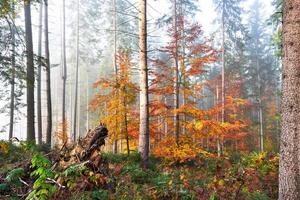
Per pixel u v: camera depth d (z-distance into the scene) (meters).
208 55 17.20
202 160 14.30
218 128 17.28
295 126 5.30
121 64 16.67
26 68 14.24
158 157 14.98
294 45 5.37
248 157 11.49
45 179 5.46
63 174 5.94
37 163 5.18
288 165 5.35
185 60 17.38
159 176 9.08
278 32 14.61
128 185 7.61
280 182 5.50
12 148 10.63
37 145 12.04
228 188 7.21
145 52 12.49
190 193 7.01
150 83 16.17
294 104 5.33
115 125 16.83
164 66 17.30
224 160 12.12
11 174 6.05
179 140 16.48
